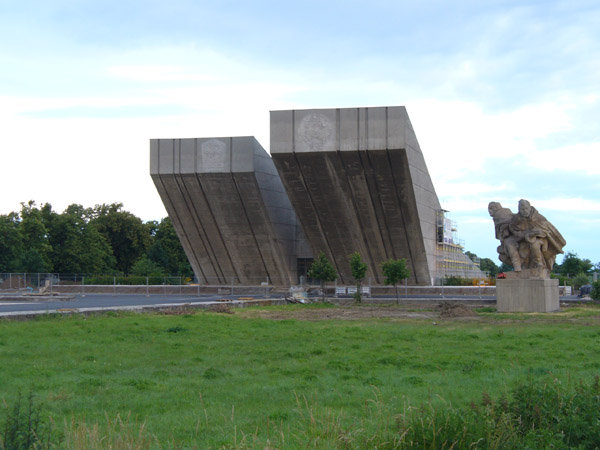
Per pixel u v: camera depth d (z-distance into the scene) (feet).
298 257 233.55
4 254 246.27
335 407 41.63
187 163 206.69
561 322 105.60
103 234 315.37
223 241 224.74
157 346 72.33
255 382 51.08
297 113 182.50
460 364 59.31
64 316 104.47
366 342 77.36
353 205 194.29
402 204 191.01
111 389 47.55
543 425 30.04
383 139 177.58
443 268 235.81
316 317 119.65
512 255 129.08
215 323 100.89
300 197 195.21
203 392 46.75
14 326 88.89
